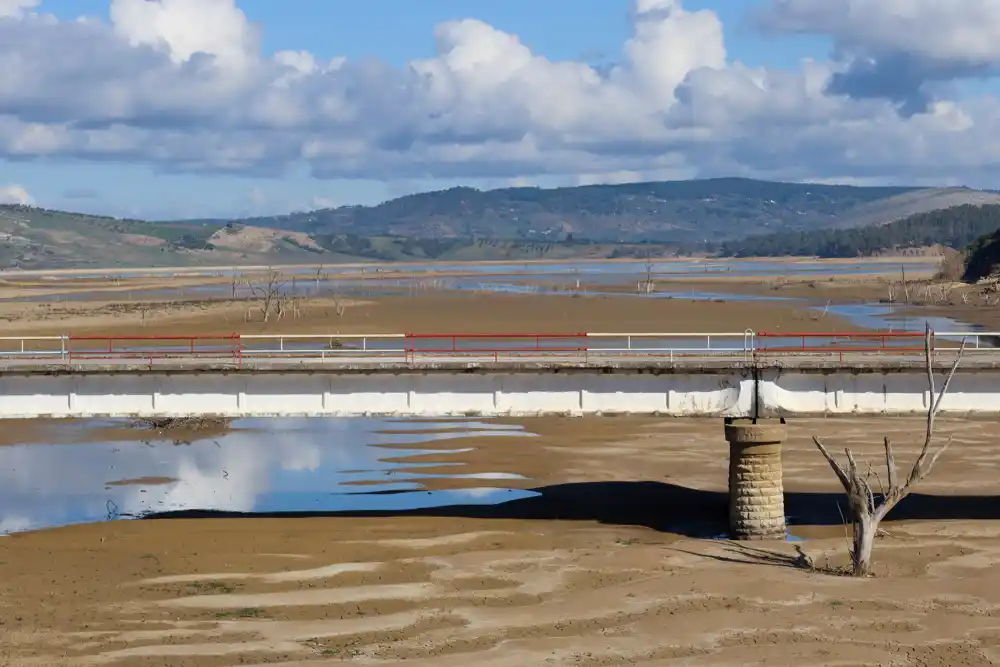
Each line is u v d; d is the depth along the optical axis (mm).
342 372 51812
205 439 76750
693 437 74000
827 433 74125
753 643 35719
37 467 67375
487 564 44812
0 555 46906
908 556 45562
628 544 48688
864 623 37406
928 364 44562
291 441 75750
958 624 37219
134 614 38781
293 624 37781
